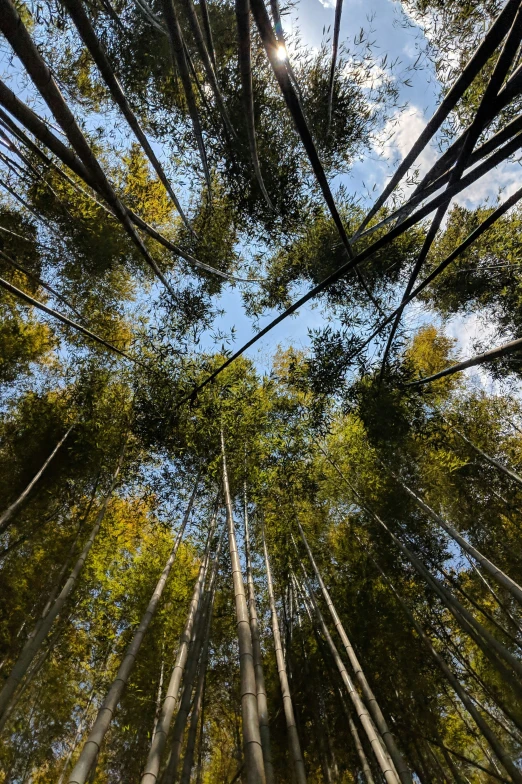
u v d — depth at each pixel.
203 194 5.71
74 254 5.32
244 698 2.17
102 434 5.51
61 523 5.75
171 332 5.48
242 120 4.38
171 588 6.13
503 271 5.47
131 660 2.80
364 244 5.84
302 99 4.44
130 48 4.16
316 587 6.61
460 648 6.63
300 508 6.80
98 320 6.00
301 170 4.99
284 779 5.34
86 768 2.00
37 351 6.41
